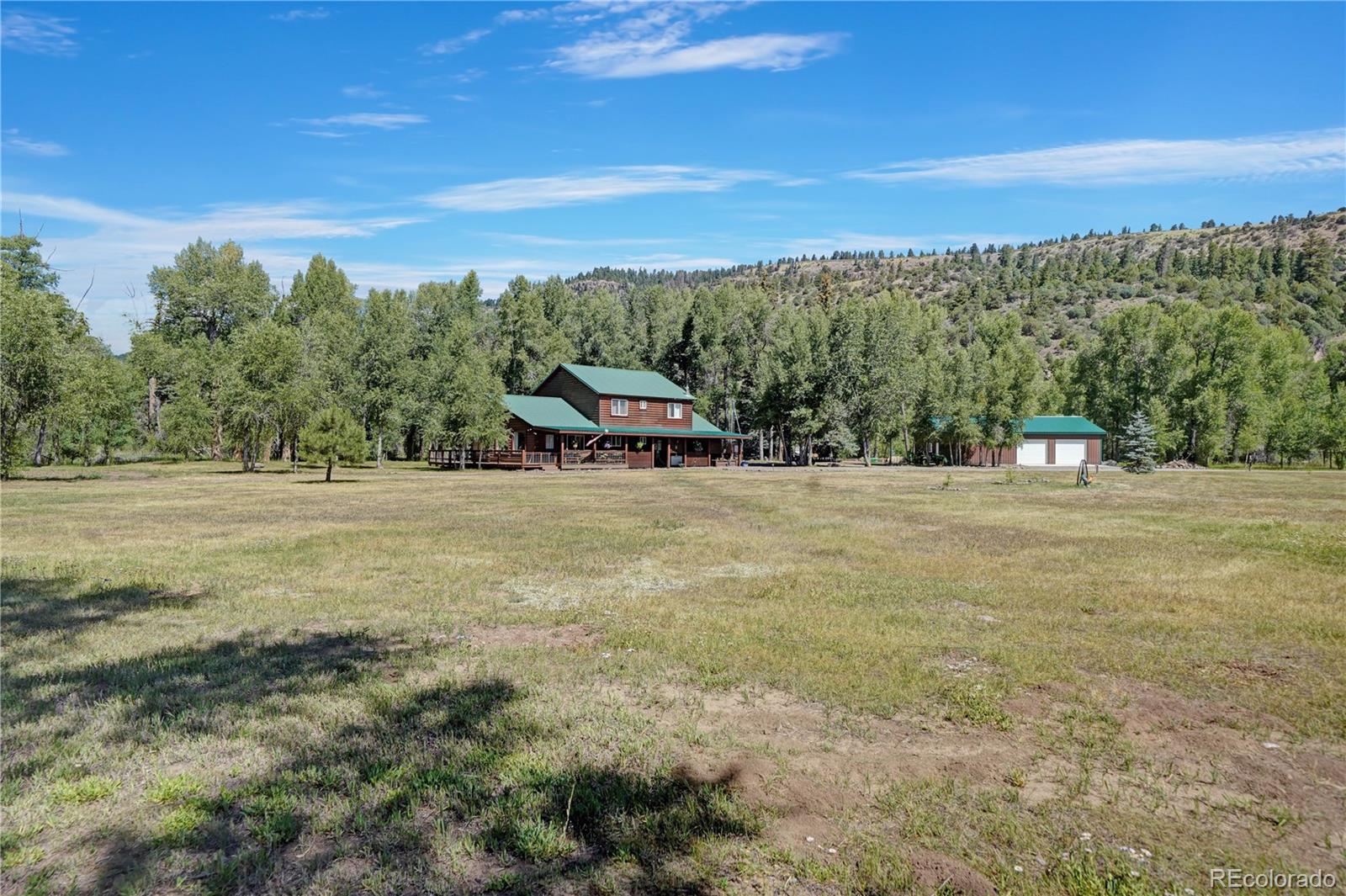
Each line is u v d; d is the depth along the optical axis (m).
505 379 74.69
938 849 3.92
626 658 7.17
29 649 7.36
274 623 8.48
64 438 49.75
